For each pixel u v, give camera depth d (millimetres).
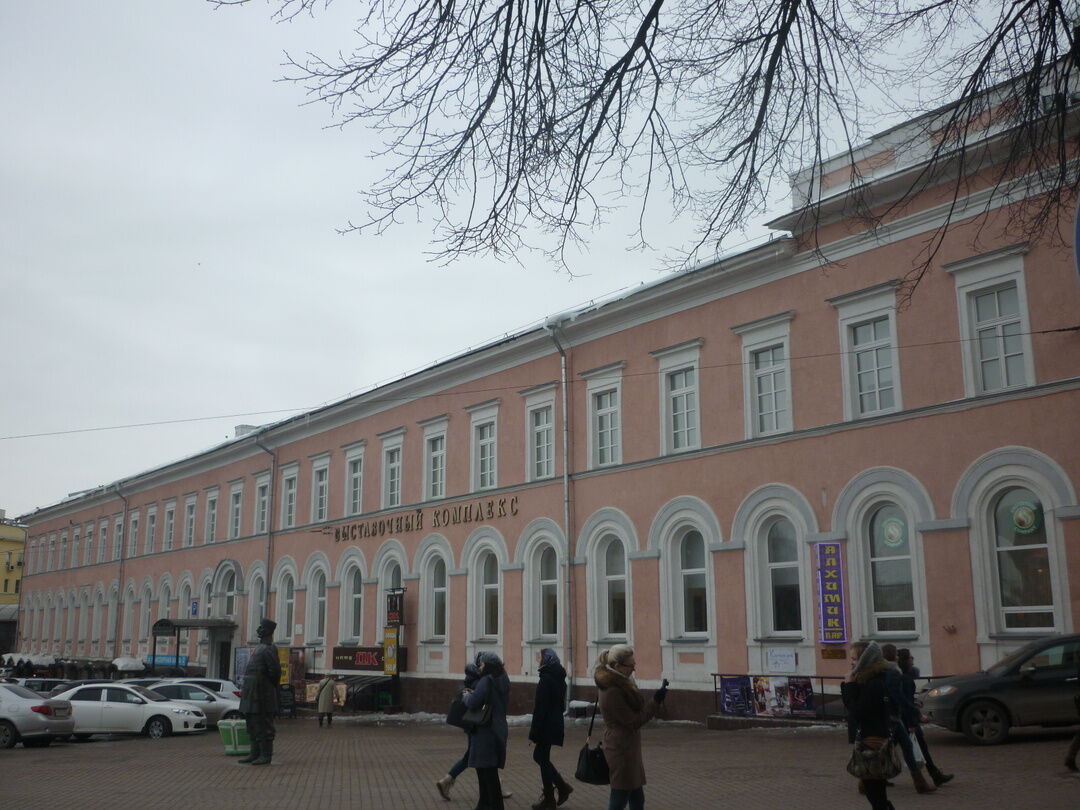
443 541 34594
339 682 36500
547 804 12203
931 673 20391
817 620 22531
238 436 53156
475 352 33531
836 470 22672
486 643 32094
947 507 20547
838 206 11391
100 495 62469
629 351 28375
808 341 23672
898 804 11609
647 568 26891
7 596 89688
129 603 58000
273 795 14422
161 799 14414
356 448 40250
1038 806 11117
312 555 41969
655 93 8656
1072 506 18609
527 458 31422
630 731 9219
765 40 8609
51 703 26344
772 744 18953
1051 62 8672
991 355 20469
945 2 8531
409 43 7918
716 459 25453
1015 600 19562
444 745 22750
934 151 9523
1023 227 9734
